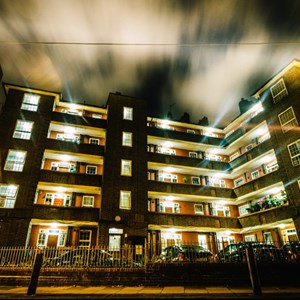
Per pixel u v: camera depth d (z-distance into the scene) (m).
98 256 14.26
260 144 29.95
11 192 24.17
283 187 27.47
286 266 13.41
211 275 12.90
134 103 32.91
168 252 18.83
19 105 28.17
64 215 24.86
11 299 8.86
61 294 9.52
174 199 32.16
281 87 27.70
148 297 8.69
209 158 37.19
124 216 25.73
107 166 27.69
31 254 14.42
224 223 30.48
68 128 29.95
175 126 38.22
